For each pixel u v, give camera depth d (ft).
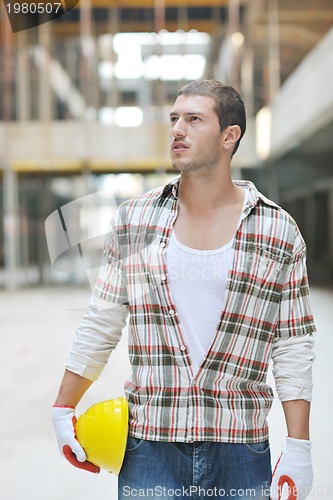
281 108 78.13
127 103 91.09
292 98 72.54
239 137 9.76
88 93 91.35
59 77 93.61
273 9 89.15
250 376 9.39
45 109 91.35
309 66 64.85
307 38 89.45
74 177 97.14
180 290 9.34
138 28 90.74
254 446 9.31
